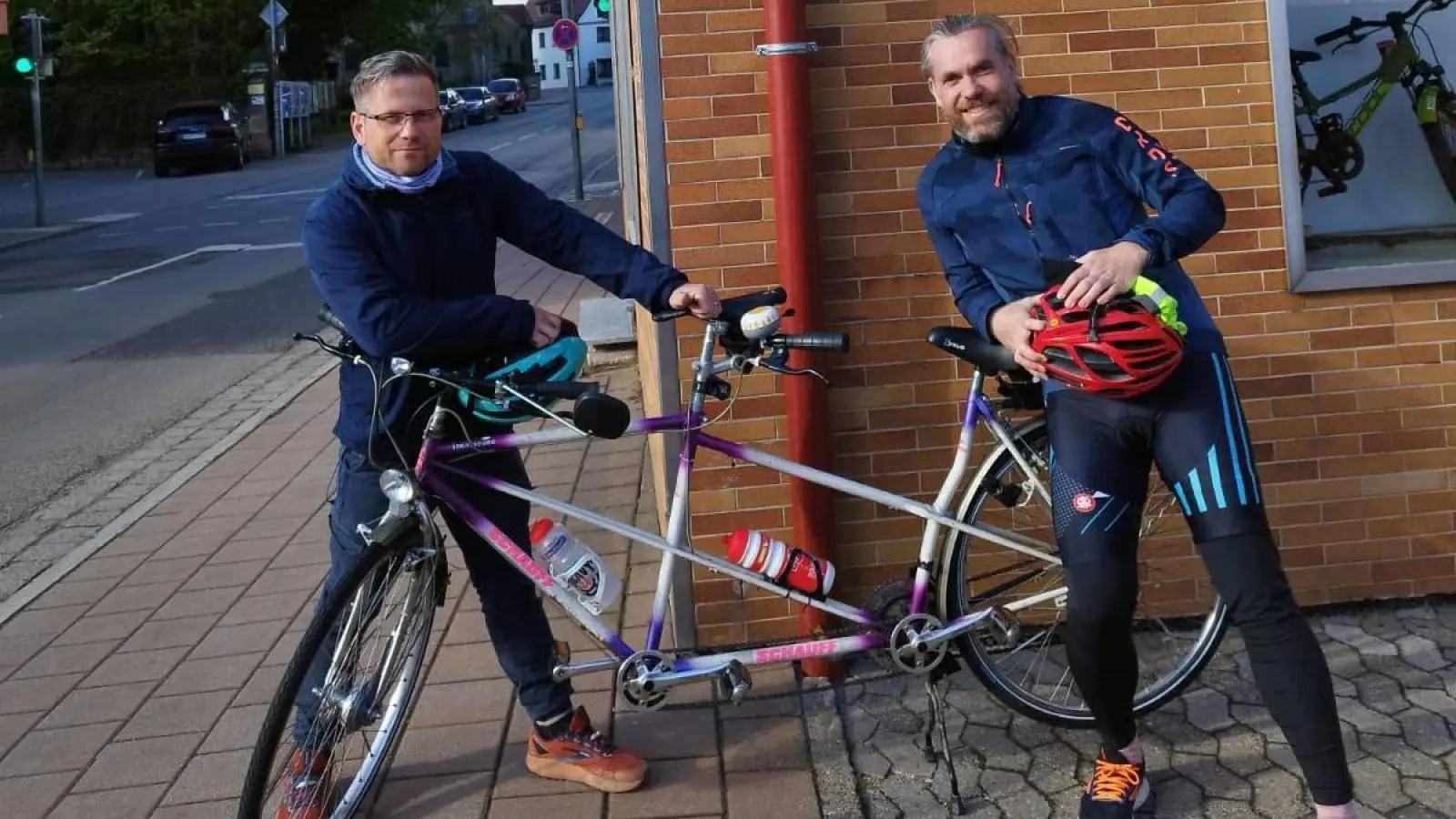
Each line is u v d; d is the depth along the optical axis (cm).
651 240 371
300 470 670
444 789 332
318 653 294
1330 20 423
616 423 295
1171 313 267
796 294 364
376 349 286
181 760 362
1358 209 424
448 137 4125
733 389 377
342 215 292
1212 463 275
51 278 1498
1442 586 402
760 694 368
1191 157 383
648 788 328
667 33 365
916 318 381
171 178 3081
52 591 511
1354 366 392
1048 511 342
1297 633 269
